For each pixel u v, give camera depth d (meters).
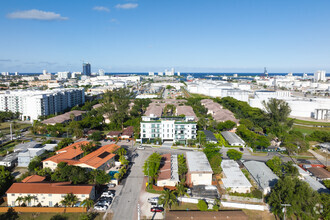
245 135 167.00
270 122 194.62
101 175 97.44
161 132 160.62
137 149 149.38
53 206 85.38
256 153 145.75
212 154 123.31
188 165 111.44
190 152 130.75
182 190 90.75
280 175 109.06
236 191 97.56
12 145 152.38
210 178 103.75
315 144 164.12
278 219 81.38
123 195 94.06
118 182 103.94
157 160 108.81
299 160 133.25
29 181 94.31
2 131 184.12
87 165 106.19
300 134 167.12
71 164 108.00
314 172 113.31
